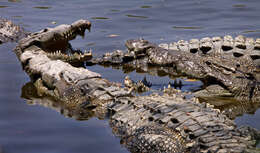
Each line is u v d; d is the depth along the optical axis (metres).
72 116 15.81
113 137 13.91
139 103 14.95
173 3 32.62
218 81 18.73
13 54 23.45
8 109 16.27
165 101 14.70
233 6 31.11
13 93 18.17
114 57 22.53
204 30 26.08
